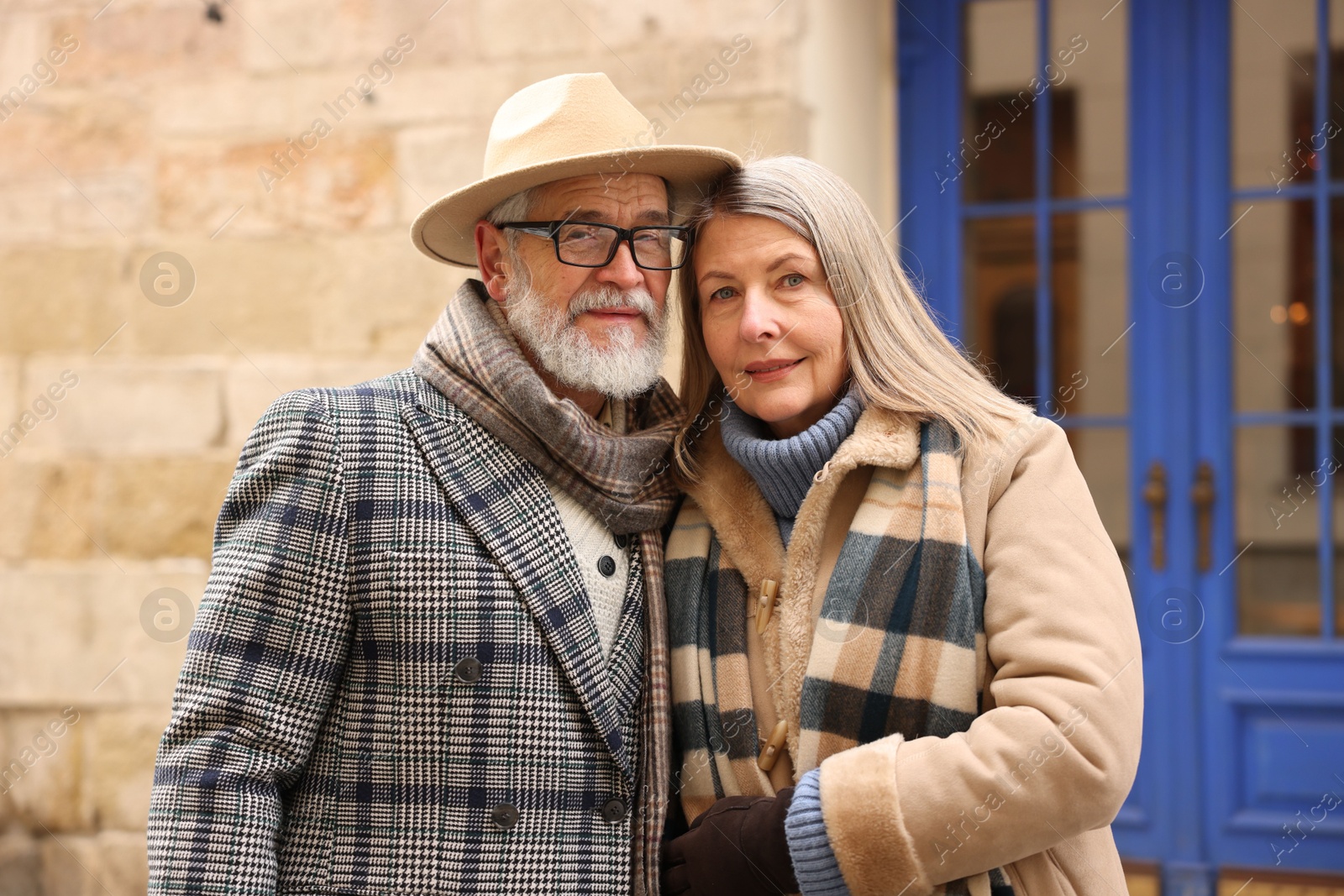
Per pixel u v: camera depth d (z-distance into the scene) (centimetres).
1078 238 280
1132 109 276
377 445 132
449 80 257
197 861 119
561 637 129
